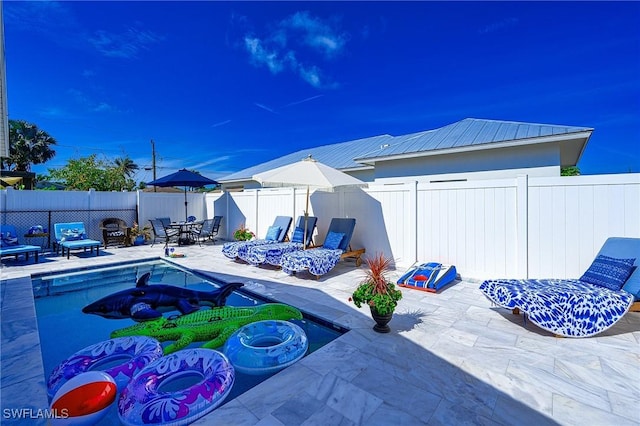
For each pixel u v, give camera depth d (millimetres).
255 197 12469
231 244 9227
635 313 4969
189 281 7551
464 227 7082
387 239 8414
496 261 6699
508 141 9258
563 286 4637
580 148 10297
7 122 5172
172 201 14188
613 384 3115
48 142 28719
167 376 3193
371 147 17625
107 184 21719
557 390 3016
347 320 4723
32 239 10750
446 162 10633
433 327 4453
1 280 6941
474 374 3270
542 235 6180
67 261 9094
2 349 3760
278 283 6871
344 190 9352
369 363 3469
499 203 6641
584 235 5812
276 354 3594
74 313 5426
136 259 9500
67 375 3326
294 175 7980
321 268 7102
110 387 2977
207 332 4438
